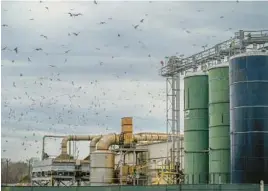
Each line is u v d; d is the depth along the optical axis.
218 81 79.19
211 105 80.06
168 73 97.69
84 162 112.81
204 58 87.69
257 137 69.06
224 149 77.75
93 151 104.06
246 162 69.31
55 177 110.69
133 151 105.62
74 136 121.81
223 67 79.00
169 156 97.31
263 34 76.25
